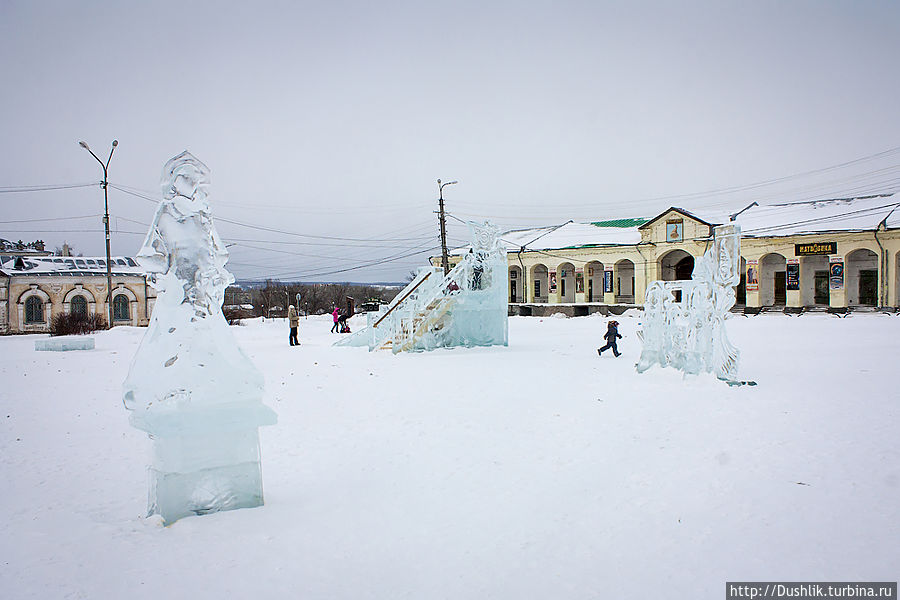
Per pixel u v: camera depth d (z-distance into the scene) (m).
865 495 5.14
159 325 5.21
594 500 5.26
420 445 7.21
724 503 5.07
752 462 6.12
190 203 5.43
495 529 4.71
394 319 19.31
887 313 34.12
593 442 7.10
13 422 9.05
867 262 37.84
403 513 5.09
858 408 8.48
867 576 3.83
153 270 5.23
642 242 46.84
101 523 4.98
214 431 5.09
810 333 22.34
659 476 5.81
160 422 4.92
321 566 4.14
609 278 48.72
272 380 12.82
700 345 11.62
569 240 52.88
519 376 12.54
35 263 47.44
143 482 6.17
